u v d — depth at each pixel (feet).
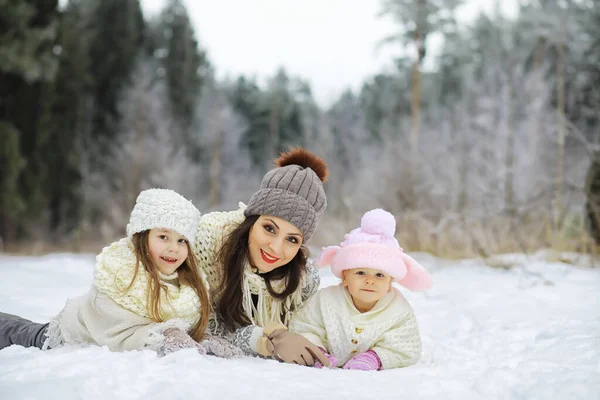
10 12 61.21
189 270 9.57
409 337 9.83
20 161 62.69
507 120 64.08
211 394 6.27
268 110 126.62
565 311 14.23
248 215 10.24
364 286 9.80
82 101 88.33
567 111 62.34
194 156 102.17
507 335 11.66
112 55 98.43
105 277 9.00
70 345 9.11
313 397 6.31
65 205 79.61
